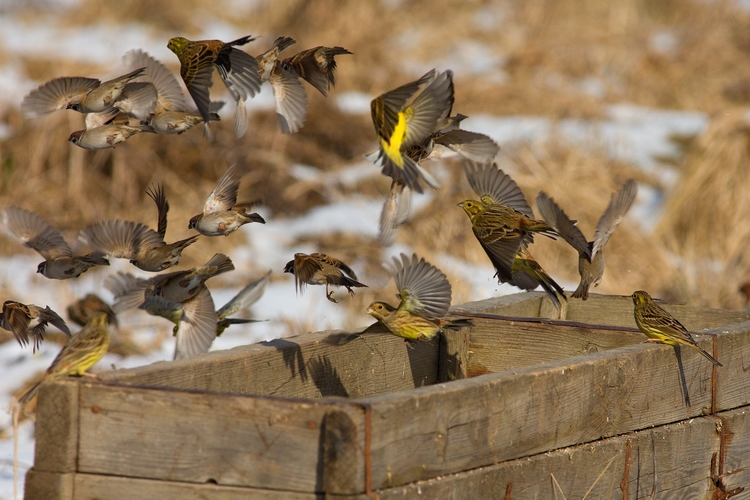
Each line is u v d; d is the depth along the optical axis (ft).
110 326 26.63
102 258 30.63
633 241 71.46
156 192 32.24
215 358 29.17
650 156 90.89
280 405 23.97
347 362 33.94
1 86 93.45
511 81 107.45
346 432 23.41
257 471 24.17
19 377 48.49
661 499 31.45
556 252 71.46
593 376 29.58
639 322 32.58
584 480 29.17
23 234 31.50
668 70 114.21
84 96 30.58
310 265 30.63
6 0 137.39
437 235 72.33
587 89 109.91
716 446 32.83
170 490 24.63
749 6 132.46
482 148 33.01
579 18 126.31
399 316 29.99
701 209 77.15
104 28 130.00
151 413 24.70
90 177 79.05
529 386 27.76
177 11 135.13
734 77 115.34
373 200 82.94
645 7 133.39
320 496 23.79
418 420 24.81
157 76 32.12
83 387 25.03
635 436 30.68
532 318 37.52
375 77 107.86
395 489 24.23
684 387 32.30
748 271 68.49
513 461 27.45
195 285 28.40
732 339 33.50
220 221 30.32
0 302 57.36
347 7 116.47
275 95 32.09
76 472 25.09
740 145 78.79
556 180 77.92
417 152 30.55
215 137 84.43
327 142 89.61
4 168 79.82
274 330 55.11
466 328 37.93
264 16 119.24
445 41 121.90
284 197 80.12
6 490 34.96
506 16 127.95
